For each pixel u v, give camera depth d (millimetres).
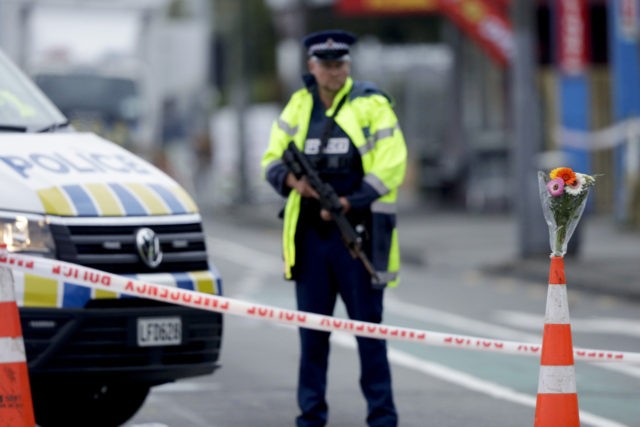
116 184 25312
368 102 26797
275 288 59031
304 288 27000
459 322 48031
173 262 25312
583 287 57188
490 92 102625
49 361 23750
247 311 22375
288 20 109688
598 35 93750
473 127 105375
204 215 115625
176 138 88062
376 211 26594
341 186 26703
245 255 77188
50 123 27625
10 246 23609
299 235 26922
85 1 80562
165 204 25516
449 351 40656
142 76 82562
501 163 99812
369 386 26859
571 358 21438
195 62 88625
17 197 23953
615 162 82812
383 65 120250
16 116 27344
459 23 91125
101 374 24250
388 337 22938
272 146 27281
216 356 25984
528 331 45688
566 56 91125
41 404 27891
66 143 26422
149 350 24656
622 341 43438
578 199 21250
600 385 35125
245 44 124250
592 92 93438
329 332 27312
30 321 23531
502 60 90812
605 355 23406
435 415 30438
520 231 66375
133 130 82500
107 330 24188
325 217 26281
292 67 110375
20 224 23766
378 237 26578
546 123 95938
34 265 21406
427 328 46250
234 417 29875
